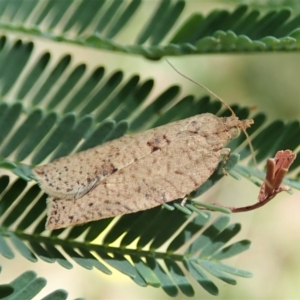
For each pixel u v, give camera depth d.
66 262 0.12
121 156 0.12
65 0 0.13
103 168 0.12
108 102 0.13
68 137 0.12
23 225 0.12
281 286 0.16
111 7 0.13
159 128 0.13
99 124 0.12
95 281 0.15
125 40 0.15
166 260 0.12
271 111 0.16
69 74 0.13
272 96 0.16
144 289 0.15
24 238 0.12
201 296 0.15
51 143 0.12
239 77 0.16
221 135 0.12
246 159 0.12
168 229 0.12
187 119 0.13
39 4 0.13
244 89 0.16
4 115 0.12
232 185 0.15
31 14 0.13
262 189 0.12
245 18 0.12
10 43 0.13
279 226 0.16
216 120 0.12
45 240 0.12
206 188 0.12
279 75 0.16
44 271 0.15
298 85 0.16
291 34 0.12
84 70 0.13
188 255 0.12
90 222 0.12
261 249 0.16
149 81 0.13
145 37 0.13
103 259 0.12
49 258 0.12
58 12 0.13
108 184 0.12
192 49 0.12
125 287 0.16
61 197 0.12
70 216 0.12
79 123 0.12
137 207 0.12
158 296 0.15
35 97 0.13
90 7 0.13
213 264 0.12
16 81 0.13
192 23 0.12
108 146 0.12
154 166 0.12
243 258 0.16
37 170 0.12
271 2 0.13
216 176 0.12
